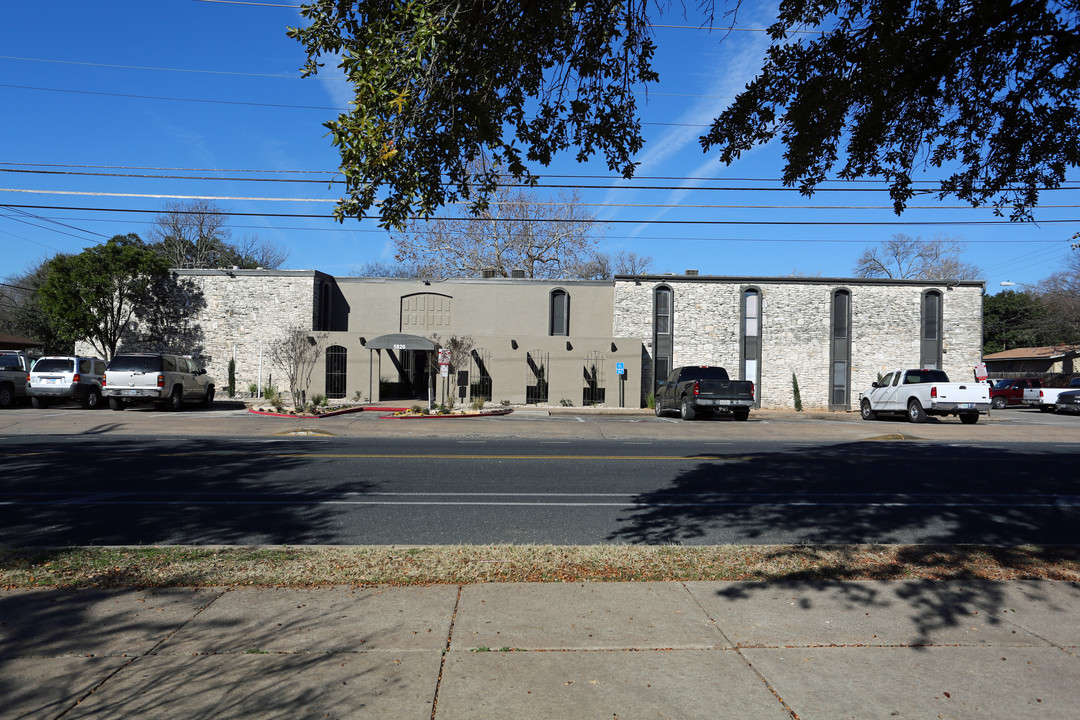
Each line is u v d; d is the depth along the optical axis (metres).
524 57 7.00
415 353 33.53
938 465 13.24
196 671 4.02
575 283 34.31
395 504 8.88
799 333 33.97
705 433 20.58
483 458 13.45
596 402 31.88
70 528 7.48
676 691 3.84
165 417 22.03
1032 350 55.78
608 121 7.55
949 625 4.80
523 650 4.34
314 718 3.51
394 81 6.32
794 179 8.17
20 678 3.91
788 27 7.52
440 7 6.34
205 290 32.91
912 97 7.73
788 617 4.91
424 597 5.25
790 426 23.23
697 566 6.01
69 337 32.03
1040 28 6.88
